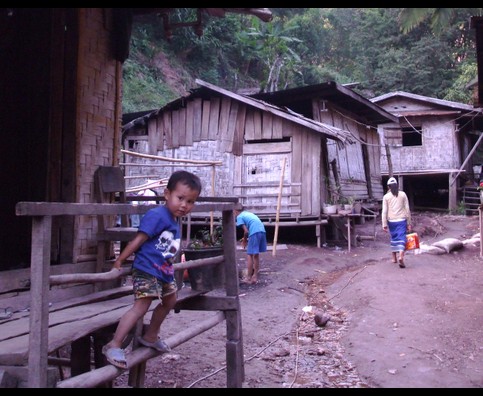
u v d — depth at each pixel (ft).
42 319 8.58
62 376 15.29
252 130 46.24
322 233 43.88
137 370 12.09
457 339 19.16
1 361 9.18
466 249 39.17
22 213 8.07
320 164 44.04
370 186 60.44
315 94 47.85
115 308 13.19
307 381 15.75
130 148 51.70
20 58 18.95
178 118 49.57
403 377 15.83
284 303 26.04
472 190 73.51
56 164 16.67
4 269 18.85
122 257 10.59
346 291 27.58
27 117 19.11
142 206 11.79
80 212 9.39
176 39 94.38
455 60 107.04
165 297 11.35
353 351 18.49
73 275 9.32
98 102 17.47
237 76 104.83
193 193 11.19
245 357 17.87
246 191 46.09
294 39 93.20
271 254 39.27
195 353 18.08
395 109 76.13
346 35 138.82
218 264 14.70
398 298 24.62
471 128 80.23
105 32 17.70
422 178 78.95
